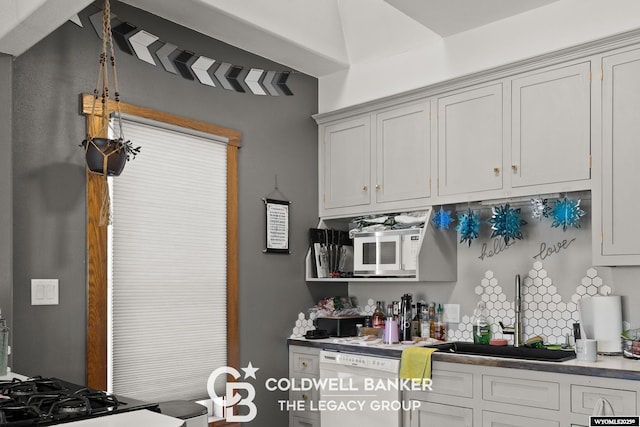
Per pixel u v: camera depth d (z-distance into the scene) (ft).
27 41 8.55
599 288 11.12
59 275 9.84
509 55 11.79
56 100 10.02
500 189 11.50
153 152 11.39
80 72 10.37
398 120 13.17
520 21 11.67
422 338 12.81
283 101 14.06
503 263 12.42
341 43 14.08
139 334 10.92
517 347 11.25
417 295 13.70
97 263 10.28
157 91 11.53
